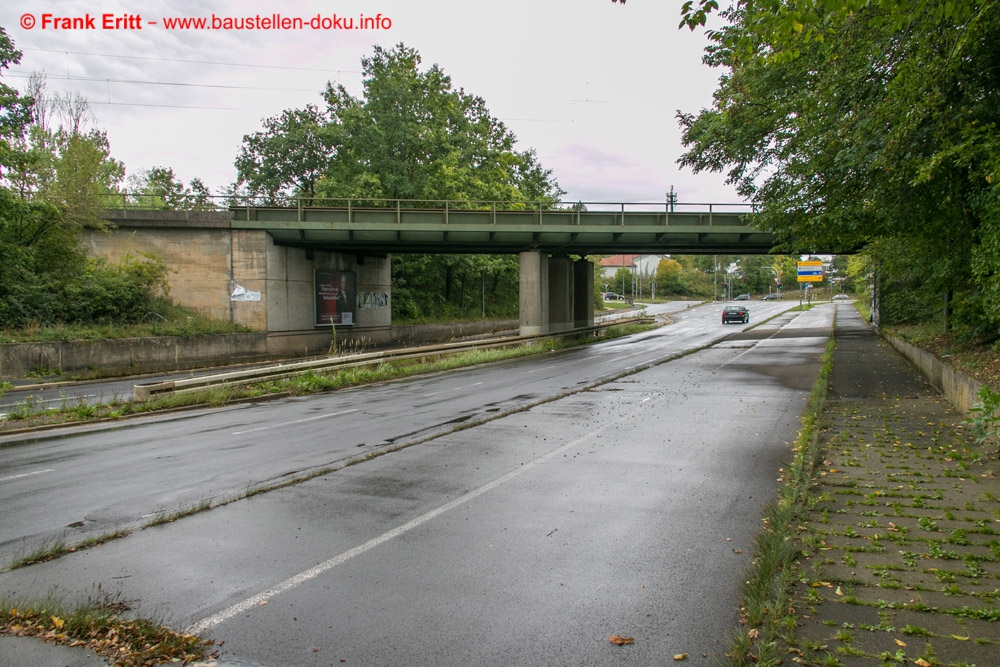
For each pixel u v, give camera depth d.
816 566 5.09
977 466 8.21
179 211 32.31
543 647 4.13
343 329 39.31
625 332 49.53
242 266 32.59
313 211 32.69
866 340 34.25
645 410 14.12
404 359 26.30
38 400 17.16
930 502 6.77
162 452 10.77
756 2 8.05
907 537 5.78
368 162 46.38
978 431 8.12
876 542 5.68
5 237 26.45
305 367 21.33
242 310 32.59
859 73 12.34
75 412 14.98
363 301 41.50
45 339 23.58
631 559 5.63
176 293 32.44
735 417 13.00
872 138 13.16
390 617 4.59
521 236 35.44
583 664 3.91
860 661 3.76
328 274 37.62
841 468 8.28
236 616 4.63
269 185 52.22
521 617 4.56
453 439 11.17
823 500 6.95
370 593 5.00
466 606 4.75
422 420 13.47
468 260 54.81
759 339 38.31
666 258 141.12
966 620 4.23
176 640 4.21
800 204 16.53
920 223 14.92
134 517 7.07
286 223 32.31
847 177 14.79
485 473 8.76
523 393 17.62
